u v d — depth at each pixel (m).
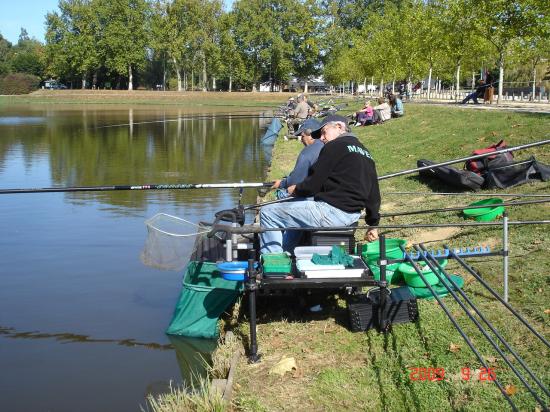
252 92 69.06
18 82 71.81
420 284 5.38
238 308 5.63
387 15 49.97
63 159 17.84
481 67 34.88
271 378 4.31
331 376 4.27
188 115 40.31
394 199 9.28
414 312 4.88
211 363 4.95
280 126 25.22
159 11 70.25
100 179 14.09
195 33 69.94
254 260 4.70
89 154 19.08
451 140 12.75
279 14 69.69
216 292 5.54
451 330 4.66
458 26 27.69
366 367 4.40
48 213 10.25
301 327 5.14
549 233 6.24
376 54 39.81
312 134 6.62
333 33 69.94
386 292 4.80
